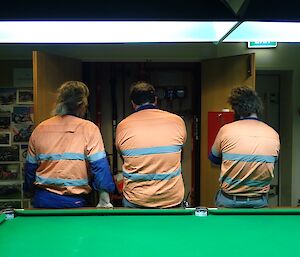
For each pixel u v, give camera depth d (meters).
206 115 3.97
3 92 3.95
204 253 1.46
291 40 2.41
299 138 4.26
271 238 1.62
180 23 2.08
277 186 4.63
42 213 1.95
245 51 4.05
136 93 2.32
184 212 1.95
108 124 4.54
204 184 4.01
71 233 1.69
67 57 3.72
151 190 2.18
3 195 3.99
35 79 3.12
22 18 1.97
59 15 1.97
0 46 3.93
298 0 1.94
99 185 2.25
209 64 3.91
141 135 2.18
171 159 2.19
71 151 2.21
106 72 4.52
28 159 2.32
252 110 2.36
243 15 1.91
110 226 1.78
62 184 2.22
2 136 3.97
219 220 1.86
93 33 2.25
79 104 2.33
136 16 1.96
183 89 4.50
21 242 1.58
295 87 4.20
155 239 1.61
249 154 2.25
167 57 4.04
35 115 3.12
